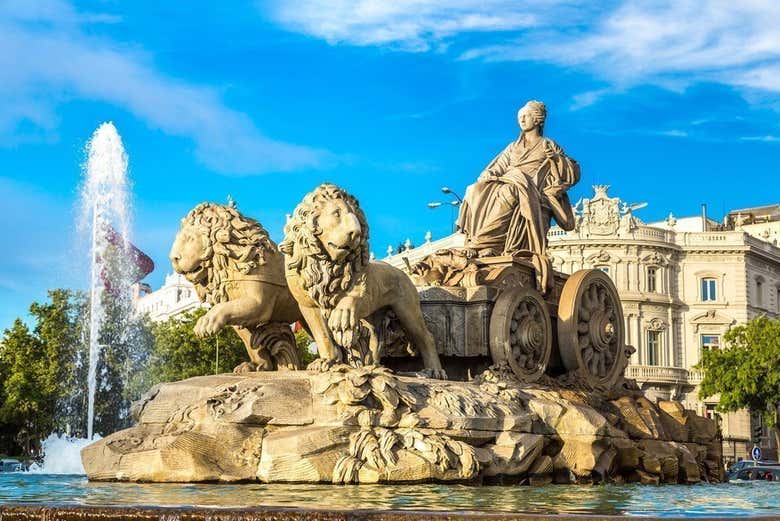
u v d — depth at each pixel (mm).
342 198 10820
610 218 69875
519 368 12836
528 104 14977
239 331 12094
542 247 14211
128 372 42188
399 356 12656
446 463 9492
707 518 5531
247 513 5918
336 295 10930
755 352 53156
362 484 9125
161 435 9664
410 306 11906
